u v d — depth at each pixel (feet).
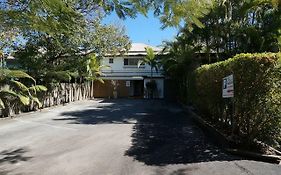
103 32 83.71
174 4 21.52
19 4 18.65
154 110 70.23
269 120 28.17
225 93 32.83
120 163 26.99
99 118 56.24
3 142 35.73
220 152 30.09
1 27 19.86
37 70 69.97
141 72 129.90
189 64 78.07
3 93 54.90
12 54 69.46
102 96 125.39
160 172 24.45
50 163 27.20
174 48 92.02
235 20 67.00
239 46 67.56
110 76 129.80
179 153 30.12
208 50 74.33
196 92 53.16
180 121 51.85
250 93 28.84
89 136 38.65
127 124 48.73
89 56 86.43
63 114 62.23
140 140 36.14
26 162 27.61
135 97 125.08
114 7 22.18
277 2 53.62
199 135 38.91
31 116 58.49
